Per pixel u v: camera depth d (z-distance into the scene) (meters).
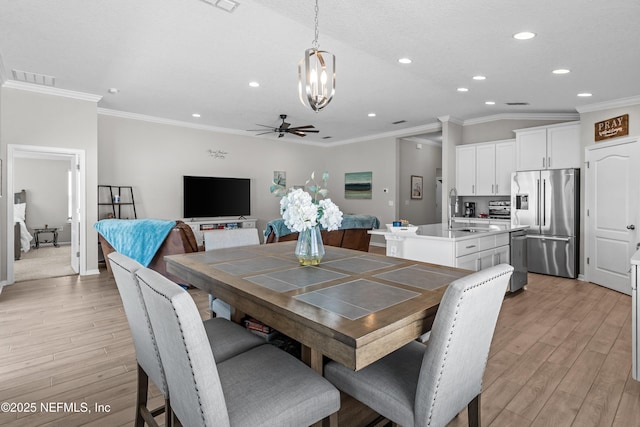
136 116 6.04
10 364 2.41
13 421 1.81
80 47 3.33
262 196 7.90
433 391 1.12
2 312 3.43
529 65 3.36
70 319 3.25
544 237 5.07
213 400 1.02
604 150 4.45
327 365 1.48
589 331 3.01
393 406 1.23
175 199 6.61
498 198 6.20
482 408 1.94
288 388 1.22
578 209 4.88
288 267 1.98
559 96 4.39
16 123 4.39
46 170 8.42
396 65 3.50
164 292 1.02
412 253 3.53
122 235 4.15
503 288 1.30
